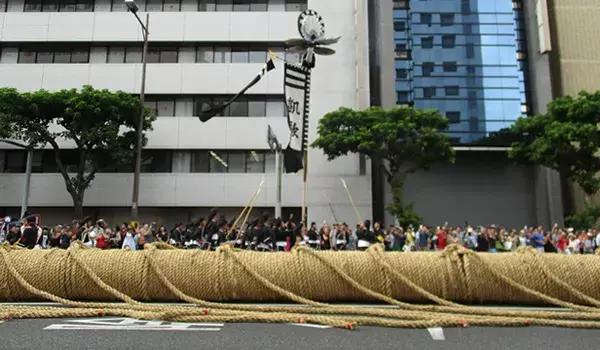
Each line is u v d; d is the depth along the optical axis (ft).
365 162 96.17
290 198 95.04
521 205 103.65
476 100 102.94
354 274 21.91
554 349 14.74
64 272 22.35
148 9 102.73
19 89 97.86
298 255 22.57
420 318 18.26
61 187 94.27
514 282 21.15
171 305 21.35
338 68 99.09
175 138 96.73
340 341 15.31
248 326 17.22
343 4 101.60
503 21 106.63
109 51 101.24
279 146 80.89
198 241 49.11
